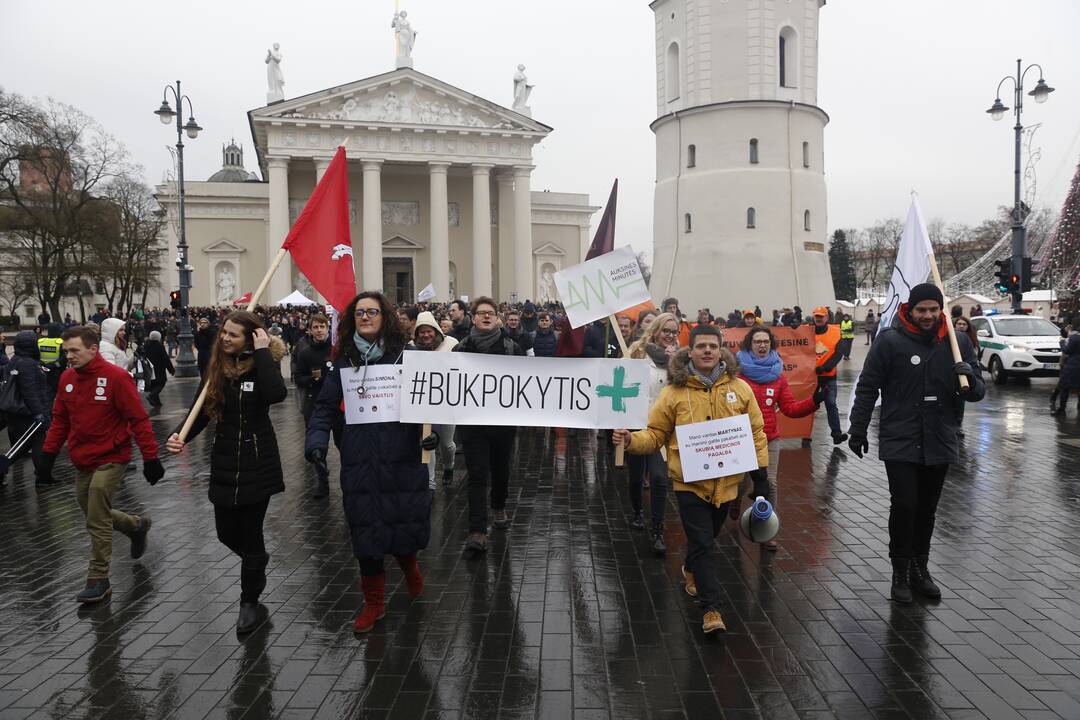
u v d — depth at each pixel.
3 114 36.41
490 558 6.63
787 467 10.39
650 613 5.39
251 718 4.07
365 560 5.04
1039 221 39.97
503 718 4.04
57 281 43.75
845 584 5.91
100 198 43.59
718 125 37.47
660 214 40.84
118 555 6.90
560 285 6.07
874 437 12.95
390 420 5.08
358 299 5.17
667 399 5.19
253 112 44.16
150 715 4.11
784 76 38.09
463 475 10.05
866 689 4.28
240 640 5.03
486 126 47.75
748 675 4.46
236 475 5.07
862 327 62.03
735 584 5.93
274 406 17.98
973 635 4.95
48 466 5.88
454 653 4.80
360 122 45.31
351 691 4.34
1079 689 4.25
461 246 52.59
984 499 8.42
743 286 36.94
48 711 4.17
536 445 12.41
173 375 25.58
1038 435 12.57
